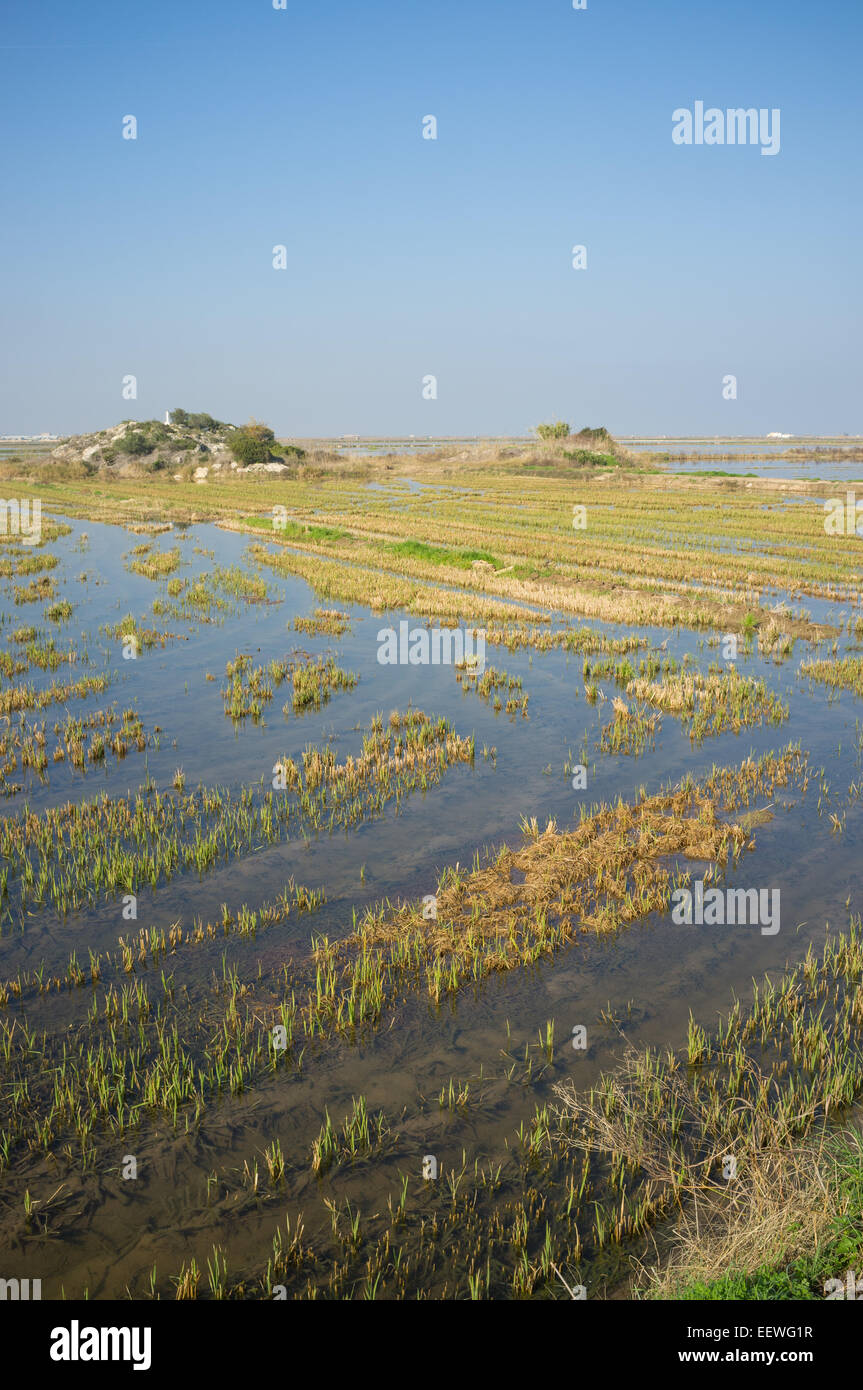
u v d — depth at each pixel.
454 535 45.25
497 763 15.84
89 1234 6.06
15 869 11.52
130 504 68.44
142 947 9.42
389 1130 7.02
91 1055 7.67
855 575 33.34
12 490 84.62
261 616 28.73
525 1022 8.42
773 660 23.05
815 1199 5.89
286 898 10.81
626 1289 5.63
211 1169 6.64
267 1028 8.27
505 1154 6.77
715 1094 7.32
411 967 9.29
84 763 15.59
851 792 14.26
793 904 10.70
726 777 14.85
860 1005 8.47
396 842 12.49
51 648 23.97
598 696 20.05
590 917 10.21
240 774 15.20
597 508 60.38
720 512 55.78
